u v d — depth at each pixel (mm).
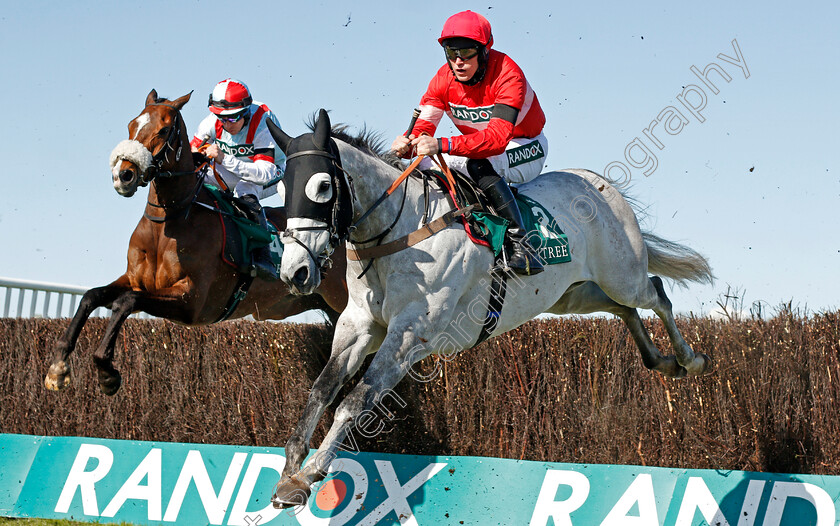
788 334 6492
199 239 7098
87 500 7605
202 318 7320
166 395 8508
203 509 7211
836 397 6219
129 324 8742
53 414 9062
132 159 6480
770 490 5938
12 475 7957
